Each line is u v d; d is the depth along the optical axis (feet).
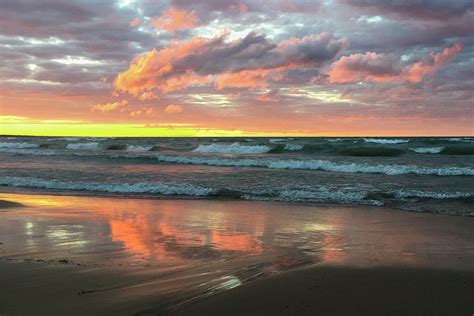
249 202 40.37
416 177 56.54
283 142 137.39
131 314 13.69
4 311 14.03
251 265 19.63
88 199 42.47
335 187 47.44
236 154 105.29
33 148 146.41
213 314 13.75
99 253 21.89
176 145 138.41
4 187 52.08
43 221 30.89
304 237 25.95
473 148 98.43
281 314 13.76
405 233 26.91
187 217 32.68
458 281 17.03
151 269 18.90
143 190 47.91
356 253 21.90
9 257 21.04
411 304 14.64
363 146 106.83
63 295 15.46
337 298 15.16
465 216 32.65
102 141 173.99
